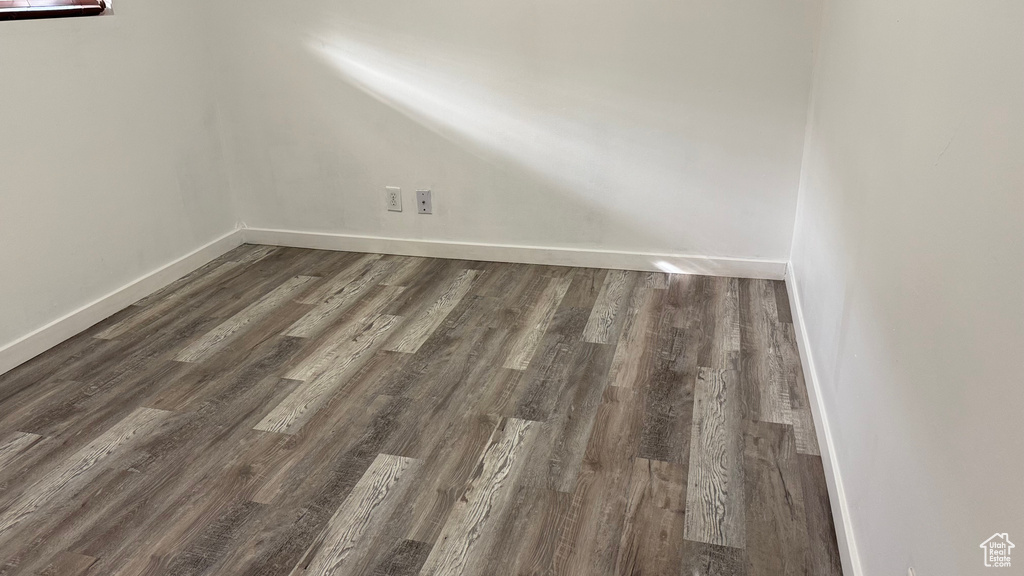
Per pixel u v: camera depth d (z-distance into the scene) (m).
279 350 2.78
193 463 2.13
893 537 1.35
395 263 3.62
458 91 3.36
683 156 3.25
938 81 1.31
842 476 1.85
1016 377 0.86
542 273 3.47
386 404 2.41
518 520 1.88
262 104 3.60
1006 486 0.87
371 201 3.67
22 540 1.85
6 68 2.54
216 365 2.68
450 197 3.57
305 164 3.67
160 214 3.33
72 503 1.98
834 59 2.51
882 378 1.52
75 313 2.90
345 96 3.49
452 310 3.09
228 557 1.78
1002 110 0.99
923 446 1.21
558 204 3.46
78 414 2.38
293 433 2.27
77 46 2.81
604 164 3.34
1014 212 0.91
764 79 3.06
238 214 3.87
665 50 3.10
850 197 2.02
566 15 3.13
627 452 2.15
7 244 2.61
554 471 2.07
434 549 1.79
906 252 1.42
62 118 2.77
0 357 2.60
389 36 3.34
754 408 2.36
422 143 3.50
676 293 3.23
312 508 1.94
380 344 2.81
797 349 2.74
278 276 3.48
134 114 3.12
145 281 3.24
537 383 2.52
